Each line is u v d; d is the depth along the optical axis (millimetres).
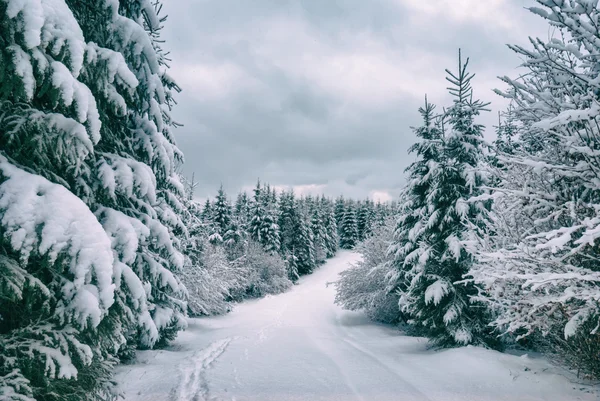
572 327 4766
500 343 11750
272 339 14547
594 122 5082
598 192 5785
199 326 19281
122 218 5023
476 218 11977
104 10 4934
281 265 42312
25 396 3336
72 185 4922
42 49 3488
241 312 26594
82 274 3600
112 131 6262
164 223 9445
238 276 30641
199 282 19984
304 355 11031
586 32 4707
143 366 9305
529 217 6355
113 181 4965
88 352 4000
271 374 8547
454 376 8164
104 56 4168
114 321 4738
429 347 12953
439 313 12367
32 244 3354
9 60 3291
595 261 5688
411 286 13383
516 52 5523
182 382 7707
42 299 4047
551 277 4543
